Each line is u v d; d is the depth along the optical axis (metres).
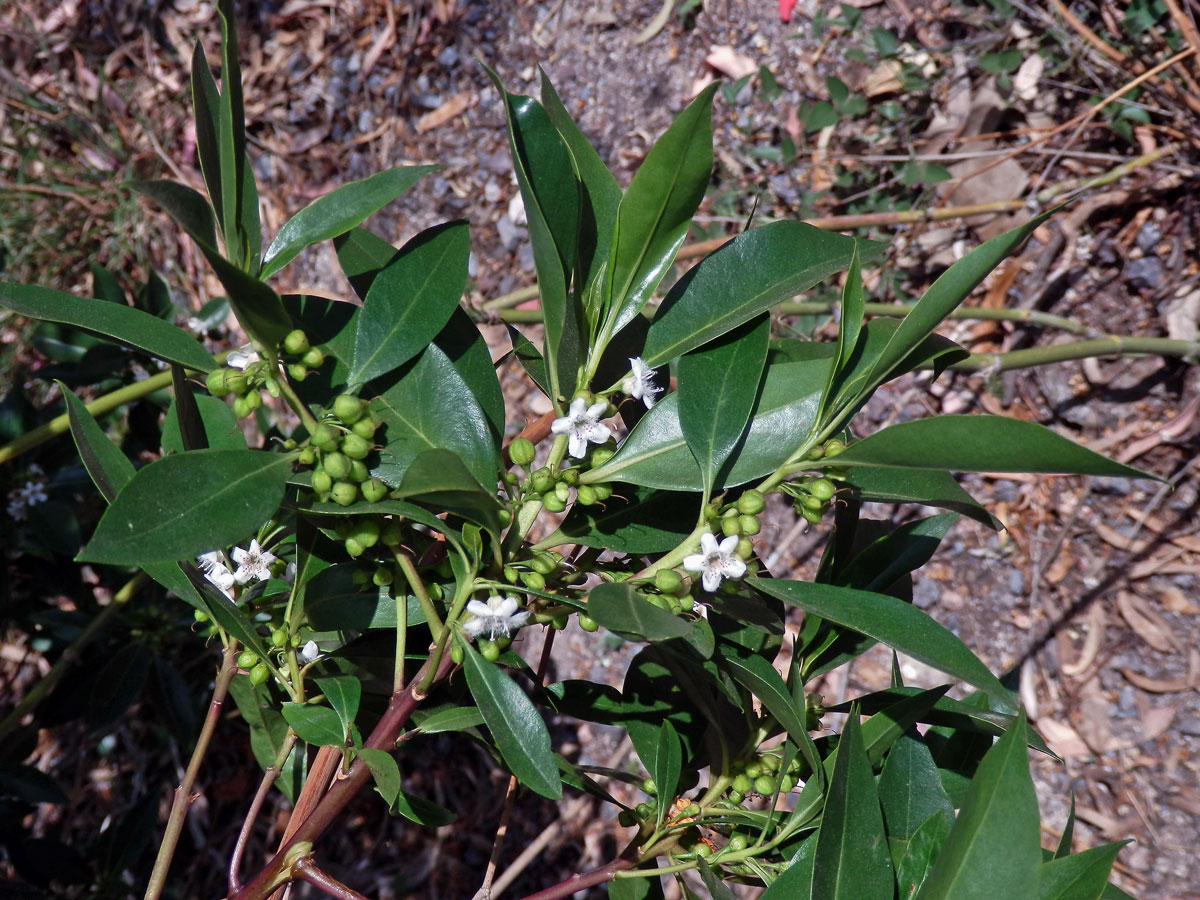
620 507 0.31
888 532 0.37
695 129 0.26
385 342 0.29
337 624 0.32
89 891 0.63
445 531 0.26
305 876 0.28
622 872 0.31
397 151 1.03
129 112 1.12
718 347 0.29
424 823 0.31
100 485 0.26
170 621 0.66
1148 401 0.81
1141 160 0.76
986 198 0.86
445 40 1.03
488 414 0.32
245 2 1.11
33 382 0.97
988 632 0.80
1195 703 0.75
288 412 0.87
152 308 0.73
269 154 1.07
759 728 0.33
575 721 0.83
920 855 0.28
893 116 0.88
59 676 0.60
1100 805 0.75
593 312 0.30
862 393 0.27
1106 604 0.78
